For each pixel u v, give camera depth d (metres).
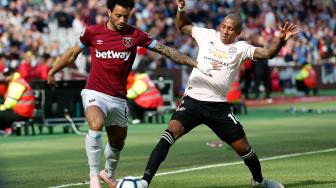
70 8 37.91
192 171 15.07
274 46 12.06
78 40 11.98
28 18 36.56
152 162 11.80
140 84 27.19
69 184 13.62
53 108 24.02
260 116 30.22
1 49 33.19
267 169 15.26
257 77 38.22
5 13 36.66
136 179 11.45
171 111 31.02
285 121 27.69
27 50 32.88
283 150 18.62
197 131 23.83
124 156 17.89
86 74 31.56
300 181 13.66
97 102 11.84
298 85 41.56
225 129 12.24
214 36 12.41
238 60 12.27
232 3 46.78
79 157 17.83
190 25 12.66
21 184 13.64
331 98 40.56
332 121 27.55
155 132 24.16
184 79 36.84
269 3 49.47
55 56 34.41
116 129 12.22
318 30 49.97
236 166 15.76
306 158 17.02
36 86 24.11
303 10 51.69
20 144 20.92
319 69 45.72
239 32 12.30
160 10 42.66
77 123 24.27
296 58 44.91
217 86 12.22
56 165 16.38
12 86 23.12
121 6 11.65
